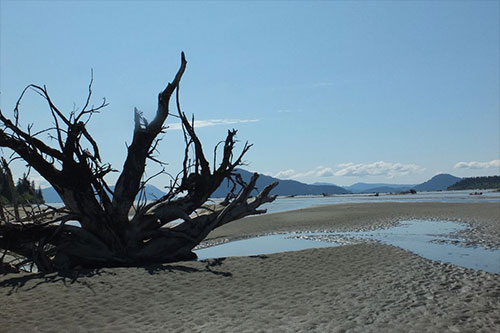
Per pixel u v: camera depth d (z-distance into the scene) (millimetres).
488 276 12062
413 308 9344
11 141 15906
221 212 19344
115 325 8969
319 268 13891
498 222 28281
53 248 16516
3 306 10523
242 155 20406
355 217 37969
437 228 27469
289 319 8930
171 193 18938
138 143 17797
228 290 11617
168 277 13117
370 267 13695
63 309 10164
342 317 8930
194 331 8359
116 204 17375
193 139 19031
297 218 39625
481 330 7867
